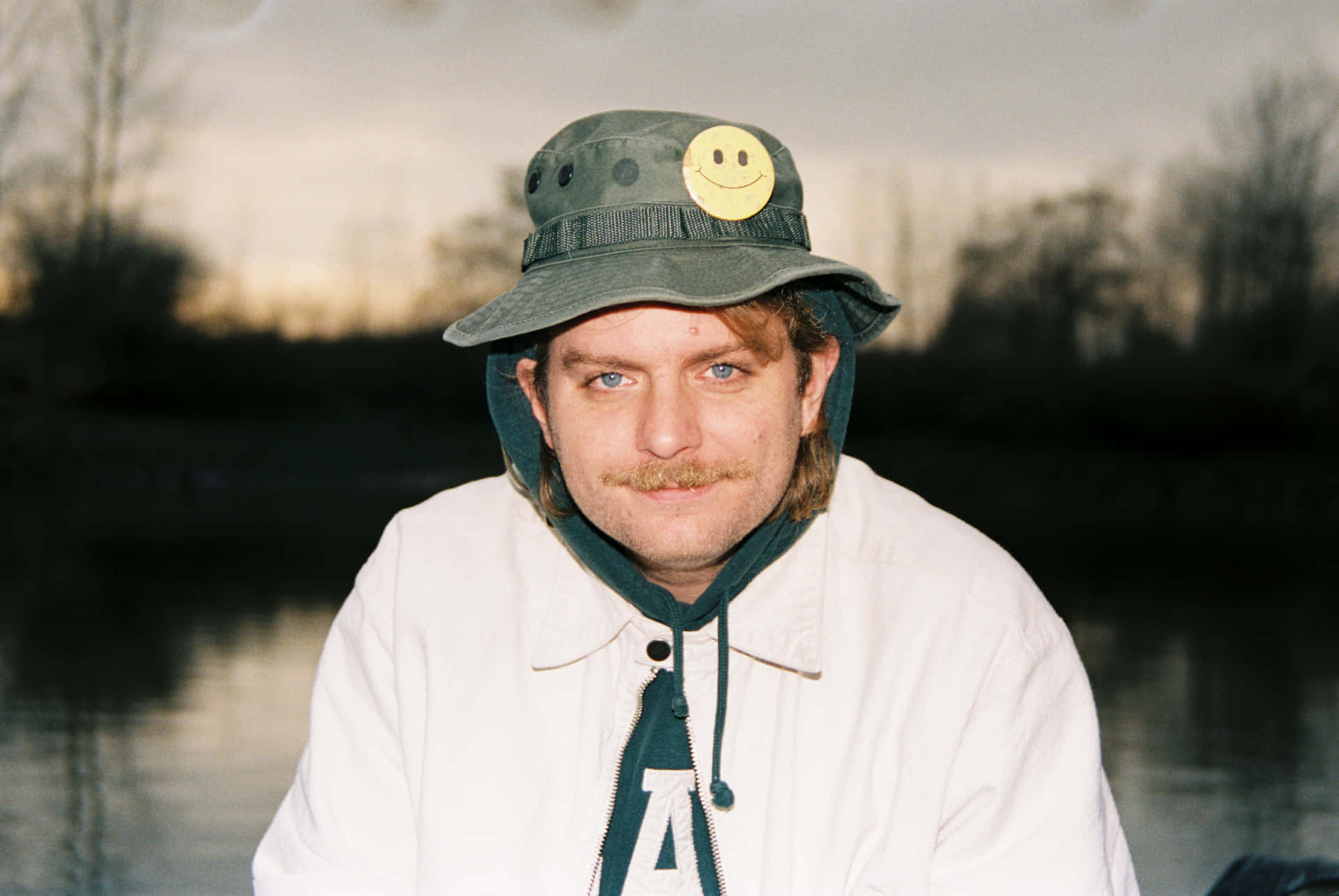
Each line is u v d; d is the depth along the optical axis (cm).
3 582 823
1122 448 1767
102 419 1753
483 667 117
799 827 109
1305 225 1816
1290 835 359
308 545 1020
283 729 469
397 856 119
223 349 1859
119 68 1825
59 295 1814
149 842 345
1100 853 113
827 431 113
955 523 120
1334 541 1154
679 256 103
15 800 381
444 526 124
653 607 112
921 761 110
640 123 107
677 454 101
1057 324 1895
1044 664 114
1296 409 1734
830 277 114
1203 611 768
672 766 113
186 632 659
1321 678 582
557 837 112
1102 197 1884
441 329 1936
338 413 1839
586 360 102
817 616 113
